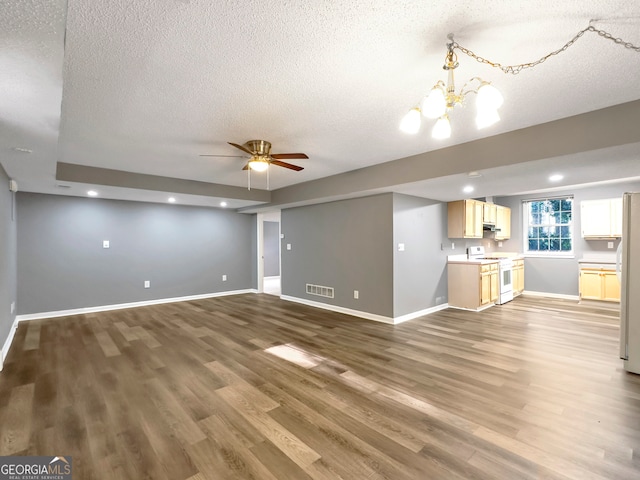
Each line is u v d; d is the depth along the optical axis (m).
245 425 2.12
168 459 1.79
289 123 2.72
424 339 3.93
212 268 7.07
